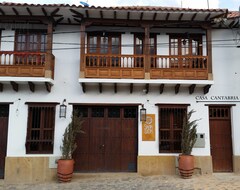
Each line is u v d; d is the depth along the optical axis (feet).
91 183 33.55
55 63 39.17
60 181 34.19
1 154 37.29
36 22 38.75
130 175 37.27
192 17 37.27
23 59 36.86
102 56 37.55
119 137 39.24
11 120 37.40
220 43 40.93
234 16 39.52
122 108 39.75
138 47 40.60
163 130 38.91
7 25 39.32
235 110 39.50
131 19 37.99
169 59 38.32
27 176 36.29
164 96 39.32
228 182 33.22
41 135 37.60
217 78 40.09
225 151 39.34
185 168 35.04
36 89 38.27
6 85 37.93
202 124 38.96
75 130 35.60
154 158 37.96
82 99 38.78
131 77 37.32
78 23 40.14
